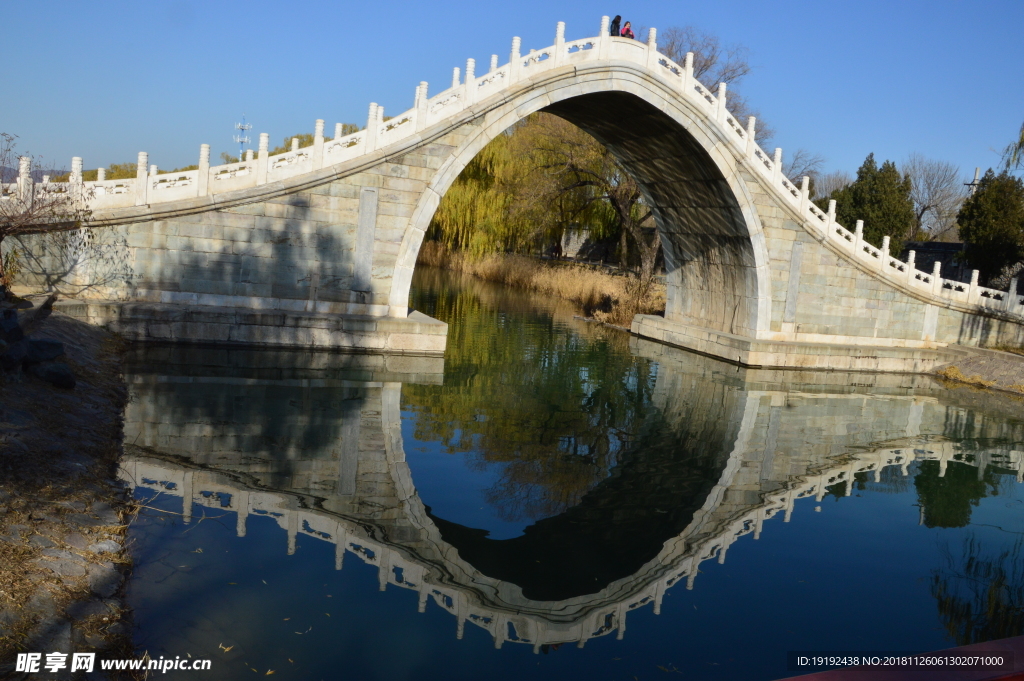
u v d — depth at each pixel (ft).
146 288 66.39
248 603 24.86
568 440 50.34
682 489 42.16
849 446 54.65
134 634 21.76
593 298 133.90
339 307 71.41
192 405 48.47
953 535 38.04
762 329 88.22
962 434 61.16
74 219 61.82
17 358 37.99
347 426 48.01
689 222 97.81
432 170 71.72
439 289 147.54
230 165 67.31
